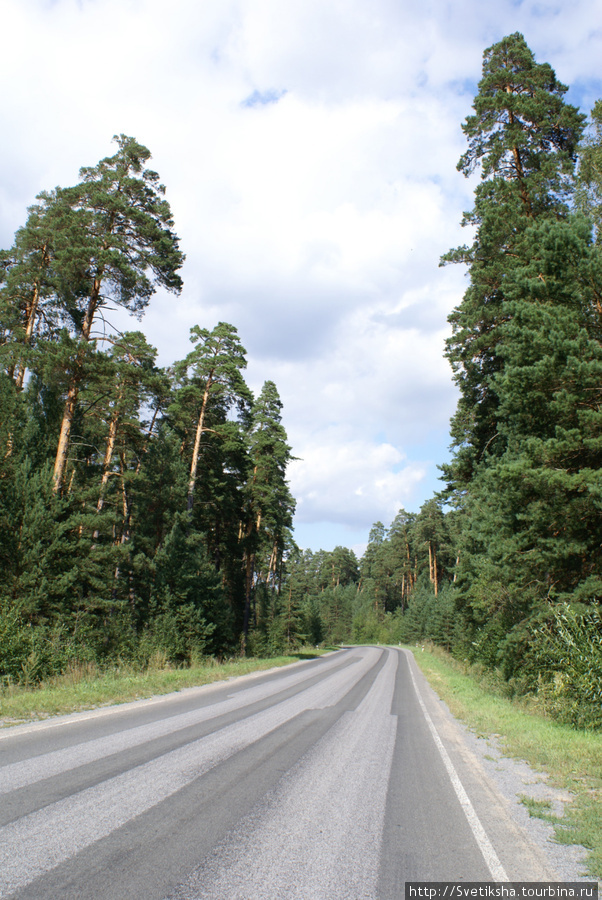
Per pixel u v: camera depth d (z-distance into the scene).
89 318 20.69
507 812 5.38
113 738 7.81
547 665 13.13
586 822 5.05
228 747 7.62
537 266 14.26
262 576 58.44
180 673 17.84
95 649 17.66
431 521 79.00
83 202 21.22
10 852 3.87
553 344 12.73
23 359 19.62
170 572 24.58
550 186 19.50
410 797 5.77
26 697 11.03
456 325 21.55
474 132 21.58
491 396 22.81
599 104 18.61
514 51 21.25
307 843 4.34
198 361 31.58
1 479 17.75
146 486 28.92
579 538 13.30
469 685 19.38
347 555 126.44
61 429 20.33
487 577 19.31
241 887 3.53
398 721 10.94
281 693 14.70
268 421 42.72
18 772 5.81
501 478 13.71
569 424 13.27
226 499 38.00
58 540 17.56
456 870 3.96
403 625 80.56
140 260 21.81
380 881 3.72
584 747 8.17
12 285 24.02
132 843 4.14
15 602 15.46
